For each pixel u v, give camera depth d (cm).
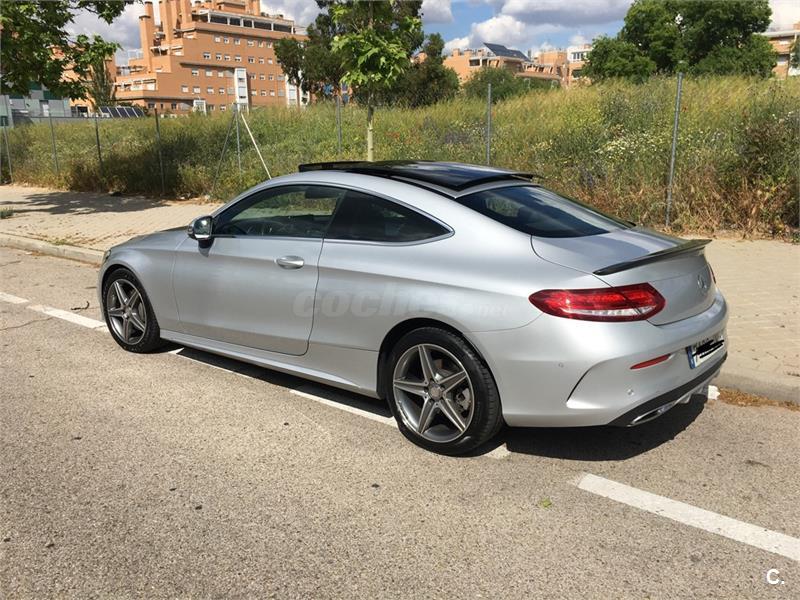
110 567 274
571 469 353
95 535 296
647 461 360
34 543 291
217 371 507
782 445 376
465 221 359
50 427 409
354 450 377
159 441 389
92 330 617
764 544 286
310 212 422
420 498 325
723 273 714
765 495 324
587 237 361
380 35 752
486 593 256
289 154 1577
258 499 326
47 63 1311
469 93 2336
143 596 257
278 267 423
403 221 379
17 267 932
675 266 341
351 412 430
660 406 326
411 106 2134
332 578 266
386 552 283
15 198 1656
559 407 321
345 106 1934
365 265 379
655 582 262
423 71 3750
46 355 546
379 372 387
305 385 477
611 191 989
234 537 294
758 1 4962
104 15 1356
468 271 342
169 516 311
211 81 13862
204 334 485
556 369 317
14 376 497
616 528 298
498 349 329
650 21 5134
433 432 372
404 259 366
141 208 1398
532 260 334
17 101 4803
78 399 452
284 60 5169
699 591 256
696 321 346
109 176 1708
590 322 311
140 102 12506
